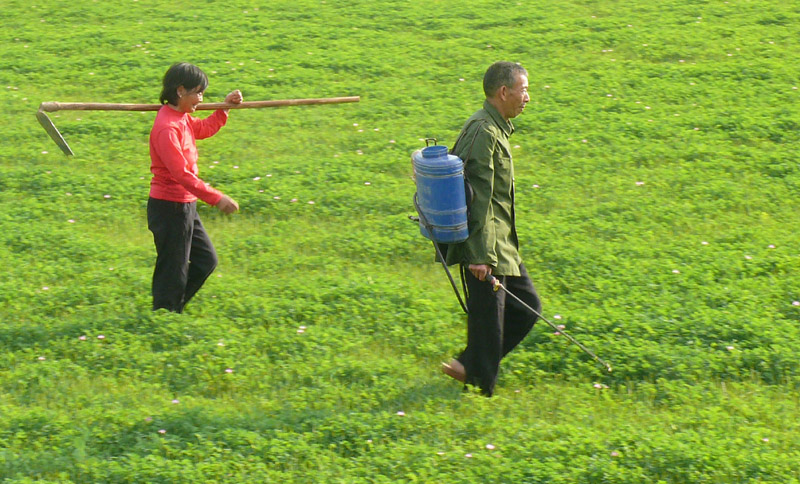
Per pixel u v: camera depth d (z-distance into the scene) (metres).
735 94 20.17
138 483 8.14
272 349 10.67
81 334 10.95
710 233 14.02
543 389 10.02
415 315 11.47
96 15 28.27
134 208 15.26
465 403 9.51
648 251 13.28
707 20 26.12
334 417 9.17
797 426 9.05
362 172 16.56
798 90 20.30
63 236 13.95
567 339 10.77
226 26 26.64
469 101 20.36
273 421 9.13
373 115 19.61
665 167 16.67
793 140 17.70
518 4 28.80
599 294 11.99
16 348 10.73
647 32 25.03
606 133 18.25
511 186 9.39
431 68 22.72
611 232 14.09
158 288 11.23
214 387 9.92
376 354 10.74
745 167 16.48
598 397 9.73
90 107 10.66
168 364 10.26
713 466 8.28
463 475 8.23
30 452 8.55
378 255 13.48
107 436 8.86
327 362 10.28
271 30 26.20
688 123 18.67
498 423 9.09
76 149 17.94
